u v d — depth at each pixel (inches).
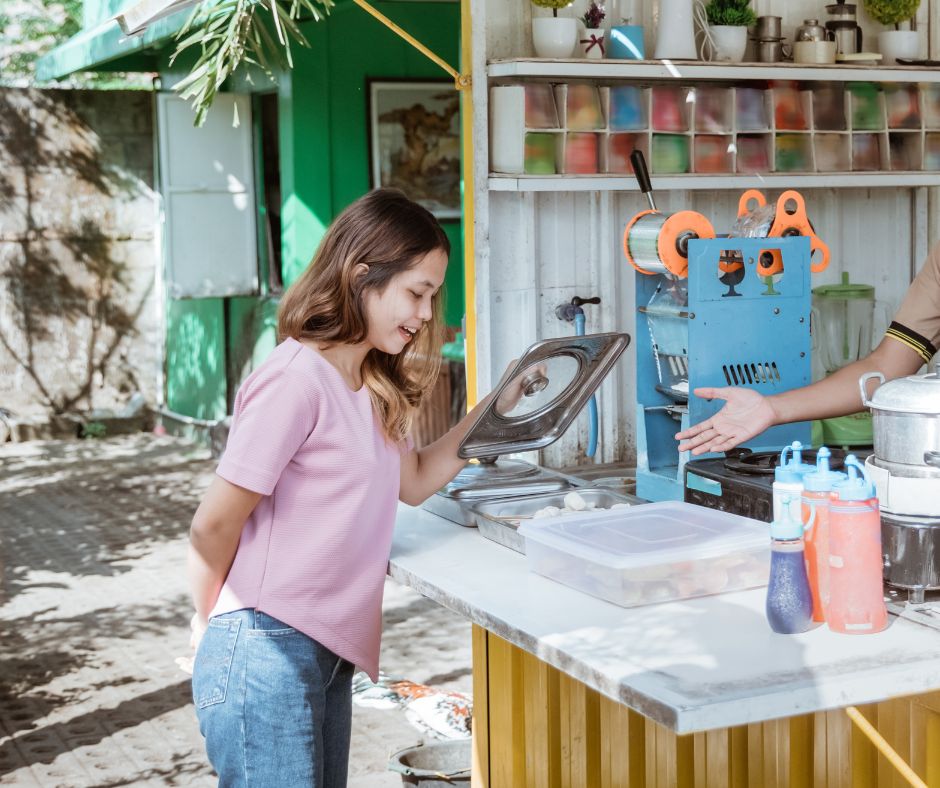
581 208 144.7
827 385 103.3
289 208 321.7
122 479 341.7
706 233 105.3
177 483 334.3
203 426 381.7
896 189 160.2
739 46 150.4
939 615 75.2
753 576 83.4
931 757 83.0
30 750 164.4
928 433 78.5
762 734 95.8
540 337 144.2
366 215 85.9
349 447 84.6
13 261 393.7
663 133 147.3
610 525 89.6
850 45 155.0
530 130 139.7
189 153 331.9
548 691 109.0
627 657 69.6
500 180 137.4
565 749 108.6
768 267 106.5
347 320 85.7
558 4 140.0
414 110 328.8
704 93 149.0
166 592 236.7
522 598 82.4
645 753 102.9
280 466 82.4
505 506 105.0
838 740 91.4
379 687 178.4
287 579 83.6
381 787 148.0
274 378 83.3
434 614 219.0
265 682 82.8
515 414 103.0
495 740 116.0
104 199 401.7
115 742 166.4
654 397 112.0
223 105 334.6
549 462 142.9
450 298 336.2
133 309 409.1
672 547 82.3
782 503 73.8
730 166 151.3
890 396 80.2
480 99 137.6
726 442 100.4
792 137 153.4
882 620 73.0
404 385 92.2
